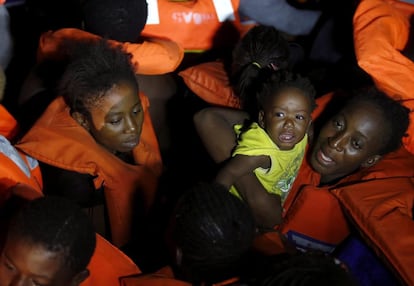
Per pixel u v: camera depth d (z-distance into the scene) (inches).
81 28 91.1
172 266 62.1
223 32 102.0
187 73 87.9
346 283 46.9
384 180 75.6
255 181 69.4
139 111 69.1
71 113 70.5
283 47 78.9
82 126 70.2
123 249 75.2
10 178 64.5
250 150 67.6
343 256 73.7
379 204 71.8
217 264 52.6
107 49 68.1
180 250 53.8
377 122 72.0
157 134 88.5
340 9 111.3
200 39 100.7
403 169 79.0
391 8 94.4
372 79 87.5
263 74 75.8
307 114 66.4
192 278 55.3
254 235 55.0
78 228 50.3
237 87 79.4
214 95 86.0
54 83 79.8
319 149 75.4
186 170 87.7
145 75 85.4
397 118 73.8
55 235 48.8
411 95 83.7
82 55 68.4
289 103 65.3
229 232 51.8
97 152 70.3
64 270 49.7
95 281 62.6
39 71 82.6
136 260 75.4
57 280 49.8
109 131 67.6
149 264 75.0
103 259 63.2
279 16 108.3
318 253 52.2
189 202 53.2
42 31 119.8
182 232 52.7
